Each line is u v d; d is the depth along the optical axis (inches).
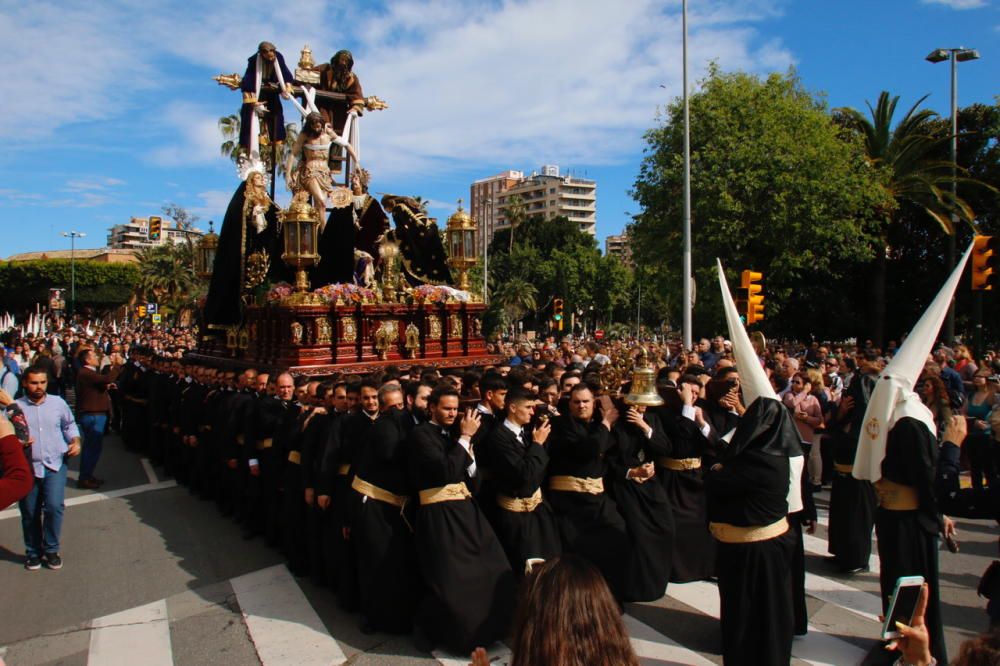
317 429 261.0
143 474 487.5
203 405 408.2
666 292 1209.4
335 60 549.6
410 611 221.0
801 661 203.3
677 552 265.0
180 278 2440.9
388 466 223.0
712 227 962.1
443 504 210.4
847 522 270.8
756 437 188.1
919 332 198.2
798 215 942.4
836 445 275.1
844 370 582.9
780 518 186.7
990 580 165.5
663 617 234.1
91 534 337.4
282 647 213.3
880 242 1119.0
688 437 264.5
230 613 240.5
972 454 339.0
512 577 212.1
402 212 571.8
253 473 323.6
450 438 223.0
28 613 243.6
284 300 416.5
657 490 251.0
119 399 639.8
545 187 5423.2
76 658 209.3
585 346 697.6
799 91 1098.7
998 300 1161.4
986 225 1185.4
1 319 1843.0
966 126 1200.2
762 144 949.2
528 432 242.2
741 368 201.0
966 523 346.0
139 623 233.8
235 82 514.3
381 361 433.1
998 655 85.4
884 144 1082.1
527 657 83.4
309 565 273.3
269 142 556.4
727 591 189.0
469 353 496.7
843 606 244.1
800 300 1197.7
